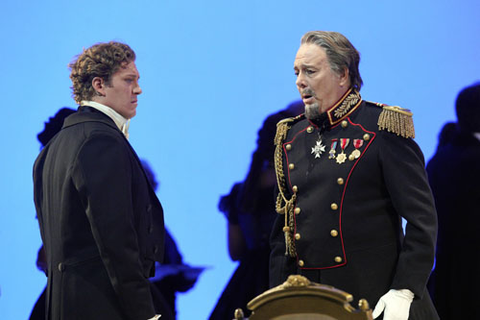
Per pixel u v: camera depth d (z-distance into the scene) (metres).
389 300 6.44
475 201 10.54
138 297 6.88
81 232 7.05
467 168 10.67
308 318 5.01
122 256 6.77
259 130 11.45
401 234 6.99
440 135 11.55
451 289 10.61
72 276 6.98
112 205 6.81
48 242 7.45
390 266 6.73
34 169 8.12
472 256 10.49
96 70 7.60
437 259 10.78
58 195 7.15
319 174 6.96
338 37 7.02
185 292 12.13
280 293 5.06
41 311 11.09
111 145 7.04
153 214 7.71
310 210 6.95
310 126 7.32
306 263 6.97
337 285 6.77
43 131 12.94
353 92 7.11
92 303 6.90
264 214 11.29
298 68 7.05
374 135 6.82
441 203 10.80
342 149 6.92
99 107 7.65
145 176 7.61
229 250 11.84
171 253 12.27
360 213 6.76
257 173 11.36
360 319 4.84
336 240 6.79
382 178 6.80
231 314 11.34
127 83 7.75
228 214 11.99
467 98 10.93
